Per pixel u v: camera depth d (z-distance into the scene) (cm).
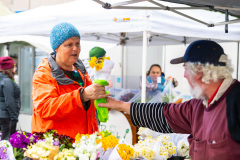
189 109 145
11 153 141
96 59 157
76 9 283
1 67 401
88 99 157
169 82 324
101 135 166
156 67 457
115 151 157
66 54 170
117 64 618
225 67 121
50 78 170
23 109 648
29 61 632
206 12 292
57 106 155
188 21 277
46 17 282
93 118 192
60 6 315
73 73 187
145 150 188
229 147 115
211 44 126
